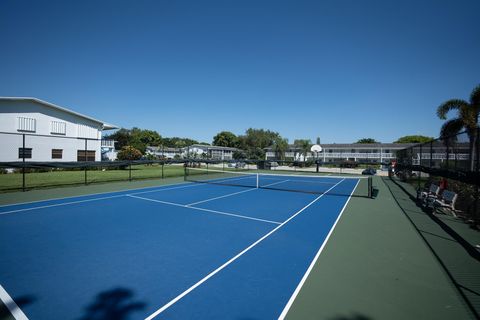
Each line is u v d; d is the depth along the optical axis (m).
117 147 66.56
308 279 4.88
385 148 60.72
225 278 4.90
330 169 47.22
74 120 30.16
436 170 11.61
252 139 87.31
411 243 6.93
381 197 14.96
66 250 6.23
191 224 8.70
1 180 19.78
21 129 25.75
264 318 3.72
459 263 5.64
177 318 3.70
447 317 3.76
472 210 10.27
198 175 28.69
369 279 4.90
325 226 8.61
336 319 3.70
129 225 8.49
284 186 20.45
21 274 4.98
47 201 12.35
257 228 8.30
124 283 4.68
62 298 4.19
